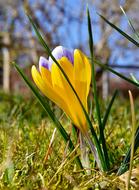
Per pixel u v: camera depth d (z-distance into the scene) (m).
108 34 1.56
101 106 0.72
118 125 0.52
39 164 0.29
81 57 0.26
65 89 0.25
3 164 0.27
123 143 0.35
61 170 0.26
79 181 0.26
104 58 1.53
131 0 1.55
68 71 0.26
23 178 0.27
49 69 0.26
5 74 2.07
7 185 0.25
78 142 0.27
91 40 0.26
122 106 0.82
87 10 0.26
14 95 1.03
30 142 0.37
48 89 0.25
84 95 0.26
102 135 0.26
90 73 0.26
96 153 0.26
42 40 0.25
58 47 0.26
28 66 1.42
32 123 0.51
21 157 0.30
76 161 0.27
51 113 0.27
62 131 0.28
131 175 0.25
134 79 0.33
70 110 0.26
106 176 0.25
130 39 0.27
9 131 0.42
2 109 0.81
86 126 0.26
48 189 0.24
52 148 0.31
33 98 0.75
